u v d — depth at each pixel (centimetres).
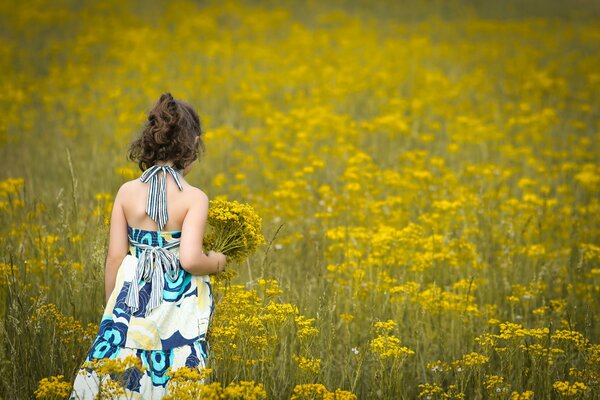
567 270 691
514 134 1322
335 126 1209
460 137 1159
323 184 984
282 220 798
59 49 1756
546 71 1761
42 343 484
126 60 1703
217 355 444
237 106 1403
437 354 552
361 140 1200
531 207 818
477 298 652
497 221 834
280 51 1892
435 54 1925
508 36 2281
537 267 691
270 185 980
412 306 596
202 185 927
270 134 1195
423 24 2383
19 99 1349
